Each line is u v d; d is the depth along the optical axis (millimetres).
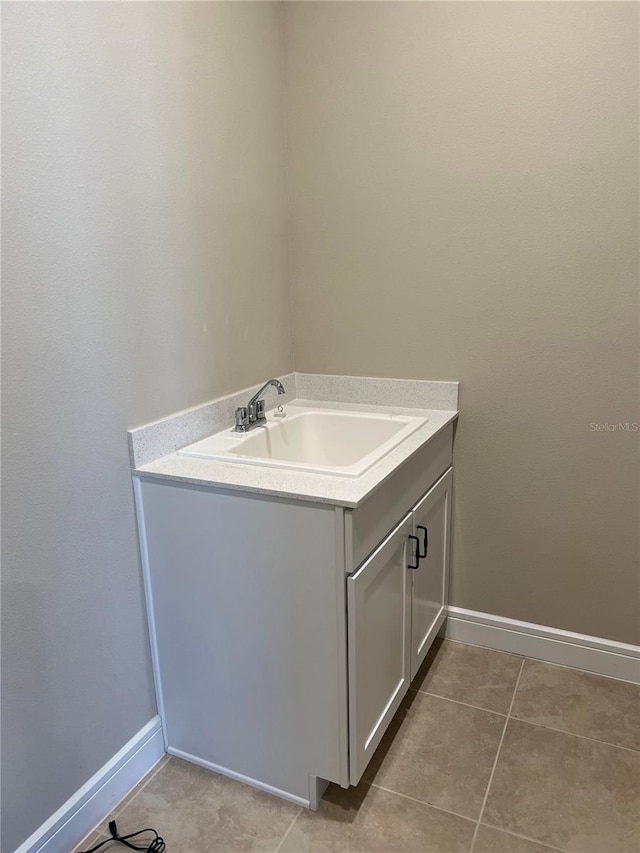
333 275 2213
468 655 2236
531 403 2023
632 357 1868
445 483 2082
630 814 1582
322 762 1576
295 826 1573
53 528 1396
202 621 1644
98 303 1454
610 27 1699
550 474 2053
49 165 1300
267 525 1479
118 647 1617
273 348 2211
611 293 1852
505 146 1880
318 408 2219
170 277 1676
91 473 1483
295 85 2111
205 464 1636
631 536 1994
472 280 2010
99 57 1394
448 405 2133
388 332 2176
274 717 1612
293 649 1535
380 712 1682
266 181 2080
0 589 1289
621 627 2072
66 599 1448
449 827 1559
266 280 2133
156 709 1787
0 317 1229
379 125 2023
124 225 1507
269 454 1957
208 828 1572
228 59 1828
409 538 1772
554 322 1938
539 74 1798
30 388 1307
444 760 1767
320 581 1452
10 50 1201
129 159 1502
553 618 2160
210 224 1817
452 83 1901
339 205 2145
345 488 1430
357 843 1522
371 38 1970
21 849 1394
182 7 1629
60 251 1344
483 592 2242
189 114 1690
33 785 1413
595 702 1983
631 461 1941
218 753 1731
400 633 1790
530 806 1611
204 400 1864
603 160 1780
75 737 1512
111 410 1523
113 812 1621
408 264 2088
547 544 2109
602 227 1821
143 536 1658
